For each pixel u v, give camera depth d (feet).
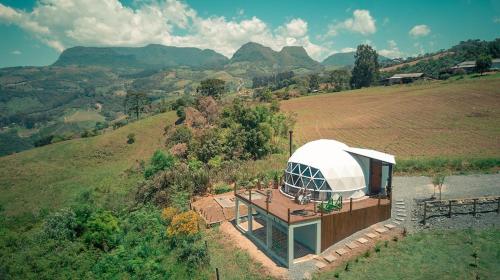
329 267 58.70
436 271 53.11
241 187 105.29
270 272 59.36
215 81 364.38
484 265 53.21
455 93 212.23
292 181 79.05
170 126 260.01
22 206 165.68
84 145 262.47
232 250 69.00
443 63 458.50
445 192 81.61
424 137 142.72
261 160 136.46
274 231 76.59
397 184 91.91
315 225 64.13
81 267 71.15
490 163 98.48
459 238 61.82
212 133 163.12
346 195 74.08
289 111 252.42
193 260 64.80
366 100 253.44
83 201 137.90
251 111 175.22
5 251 80.07
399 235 65.41
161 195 104.47
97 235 82.43
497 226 64.23
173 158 150.30
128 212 106.32
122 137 268.21
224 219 86.07
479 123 151.02
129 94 418.92
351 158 77.97
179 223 76.28
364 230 68.90
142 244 77.15
